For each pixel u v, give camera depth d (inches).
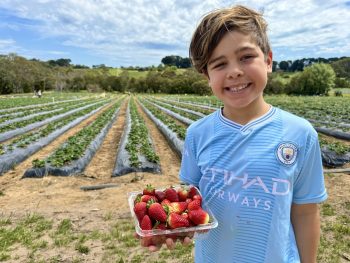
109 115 317.1
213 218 20.5
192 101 592.1
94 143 156.0
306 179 20.2
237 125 21.0
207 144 22.1
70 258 55.2
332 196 80.4
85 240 60.9
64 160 116.3
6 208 77.0
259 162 19.7
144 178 104.2
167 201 22.0
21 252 56.9
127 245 58.9
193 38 21.4
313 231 20.8
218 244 21.0
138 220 21.1
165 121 244.4
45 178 102.1
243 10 19.9
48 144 167.8
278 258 19.4
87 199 83.4
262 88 20.3
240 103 20.1
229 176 20.5
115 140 189.8
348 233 61.5
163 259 54.6
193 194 22.8
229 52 19.5
